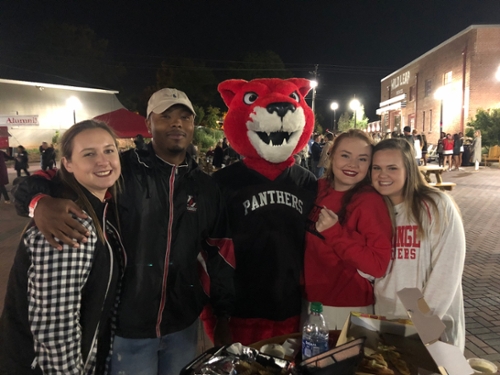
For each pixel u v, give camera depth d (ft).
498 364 10.78
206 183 7.85
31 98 80.38
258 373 5.64
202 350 11.88
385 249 7.63
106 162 5.90
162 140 7.23
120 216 6.85
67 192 5.78
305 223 9.05
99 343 6.61
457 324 7.73
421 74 105.09
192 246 7.41
